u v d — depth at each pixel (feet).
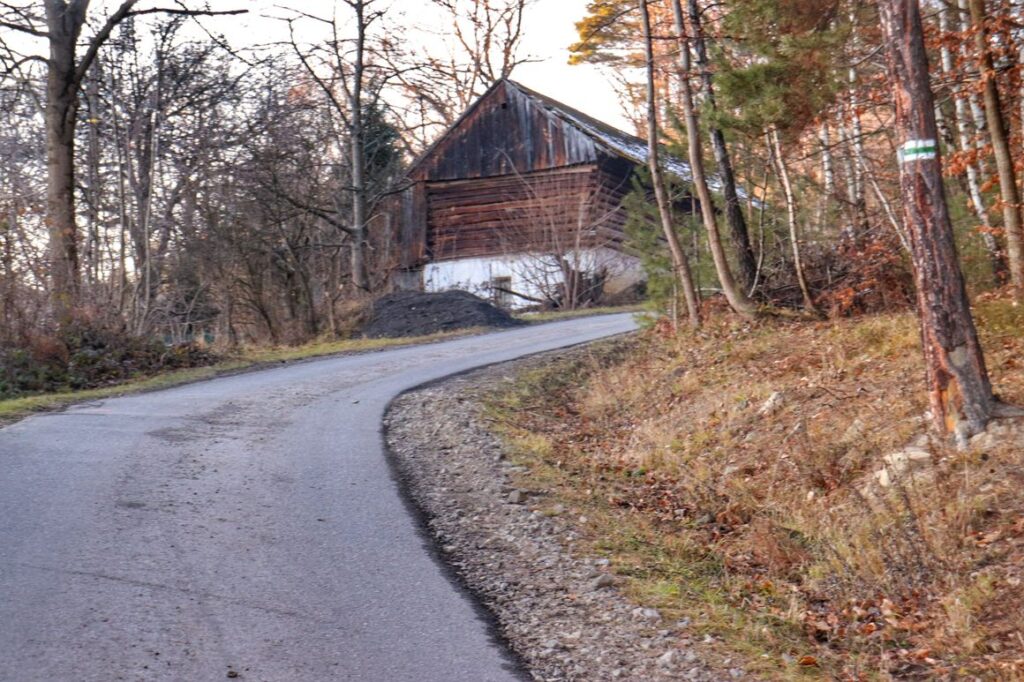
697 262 67.62
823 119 55.57
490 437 41.52
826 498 32.24
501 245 128.57
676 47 73.00
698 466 38.24
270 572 23.98
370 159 123.75
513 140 130.31
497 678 19.06
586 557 26.91
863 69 64.64
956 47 47.73
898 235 56.75
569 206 121.70
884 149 73.00
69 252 67.56
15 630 19.52
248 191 99.25
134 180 82.99
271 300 105.19
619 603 23.61
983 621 22.58
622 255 124.06
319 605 22.12
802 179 65.26
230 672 18.33
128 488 30.48
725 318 62.13
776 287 63.36
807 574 27.37
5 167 79.71
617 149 124.67
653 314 72.43
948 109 63.67
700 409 45.62
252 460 35.47
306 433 41.04
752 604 24.93
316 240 114.83
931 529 26.16
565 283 118.21
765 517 31.73
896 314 52.03
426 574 24.70
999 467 28.99
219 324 102.78
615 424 49.70
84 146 83.10
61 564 23.38
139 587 22.27
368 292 106.63
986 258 51.75
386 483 33.37
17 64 72.49
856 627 23.41
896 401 36.76
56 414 43.93
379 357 69.72
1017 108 49.39
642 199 71.00
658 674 19.90
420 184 134.10
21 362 56.18
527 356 66.95
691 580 26.37
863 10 52.65
